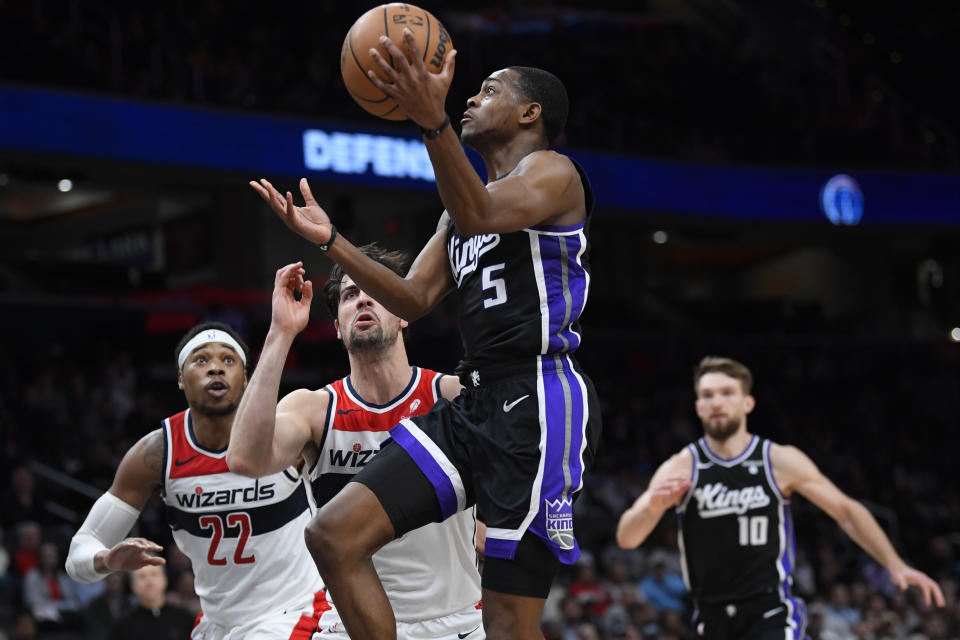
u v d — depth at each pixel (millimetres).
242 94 16250
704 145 20312
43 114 13898
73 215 23547
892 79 24516
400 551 3900
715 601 5613
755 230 19406
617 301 22484
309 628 4098
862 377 22031
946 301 25031
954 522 16734
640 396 19469
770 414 19516
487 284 2961
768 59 23953
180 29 17359
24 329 17281
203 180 15047
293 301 3488
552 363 2932
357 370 3938
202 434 4262
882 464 18438
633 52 22641
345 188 16000
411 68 2551
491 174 3113
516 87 3070
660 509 5520
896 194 19969
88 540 4238
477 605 4039
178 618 6648
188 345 4250
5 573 9484
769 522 5559
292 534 4270
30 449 12703
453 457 2930
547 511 2844
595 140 18906
